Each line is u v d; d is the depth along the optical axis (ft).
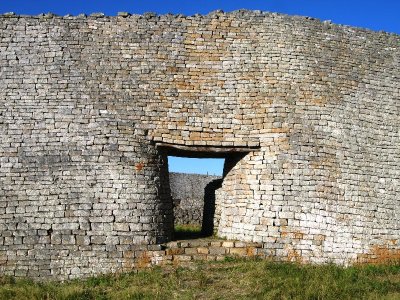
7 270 42.06
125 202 44.70
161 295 35.22
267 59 50.62
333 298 34.24
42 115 46.60
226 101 49.19
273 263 43.14
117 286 38.27
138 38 50.19
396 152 51.39
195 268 41.91
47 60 48.55
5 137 45.75
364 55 53.62
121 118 47.14
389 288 37.45
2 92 47.24
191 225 76.89
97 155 45.55
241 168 48.47
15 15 49.98
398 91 53.72
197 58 50.31
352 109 50.93
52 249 42.78
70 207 43.96
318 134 48.73
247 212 46.91
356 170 49.01
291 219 45.96
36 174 44.70
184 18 51.44
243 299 34.22
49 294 36.19
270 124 48.32
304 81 50.26
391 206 49.37
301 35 52.03
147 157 46.60
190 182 128.06
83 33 49.88
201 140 47.91
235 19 51.96
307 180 47.06
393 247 48.34
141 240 44.06
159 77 49.14
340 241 46.55
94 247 43.19
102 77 48.39
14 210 43.57
